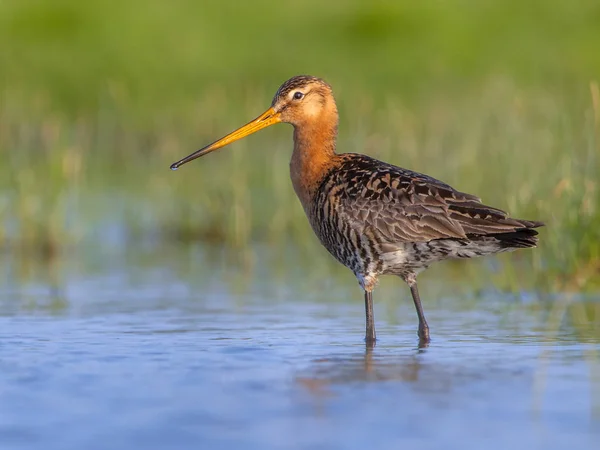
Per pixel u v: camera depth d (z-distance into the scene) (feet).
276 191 64.03
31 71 93.76
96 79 93.97
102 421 27.35
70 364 34.12
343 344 37.78
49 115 84.02
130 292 49.85
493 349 36.35
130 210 65.87
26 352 35.99
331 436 25.95
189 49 98.27
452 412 28.02
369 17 102.27
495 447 25.07
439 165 61.57
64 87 92.17
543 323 41.70
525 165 56.80
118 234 64.59
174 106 88.79
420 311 39.70
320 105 42.93
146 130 85.15
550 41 99.04
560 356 34.91
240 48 99.09
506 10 103.96
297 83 43.09
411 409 28.30
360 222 39.63
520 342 37.68
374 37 100.58
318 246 59.62
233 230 62.44
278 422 27.17
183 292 49.90
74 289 50.55
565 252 50.34
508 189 56.18
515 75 91.35
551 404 28.71
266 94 91.71
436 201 38.63
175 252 61.52
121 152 82.38
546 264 50.55
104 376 32.40
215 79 94.63
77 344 37.47
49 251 60.75
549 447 25.05
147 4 102.47
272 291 50.52
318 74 95.14
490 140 61.77
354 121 77.92
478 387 30.63
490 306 46.24
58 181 62.23
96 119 86.79
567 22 102.37
